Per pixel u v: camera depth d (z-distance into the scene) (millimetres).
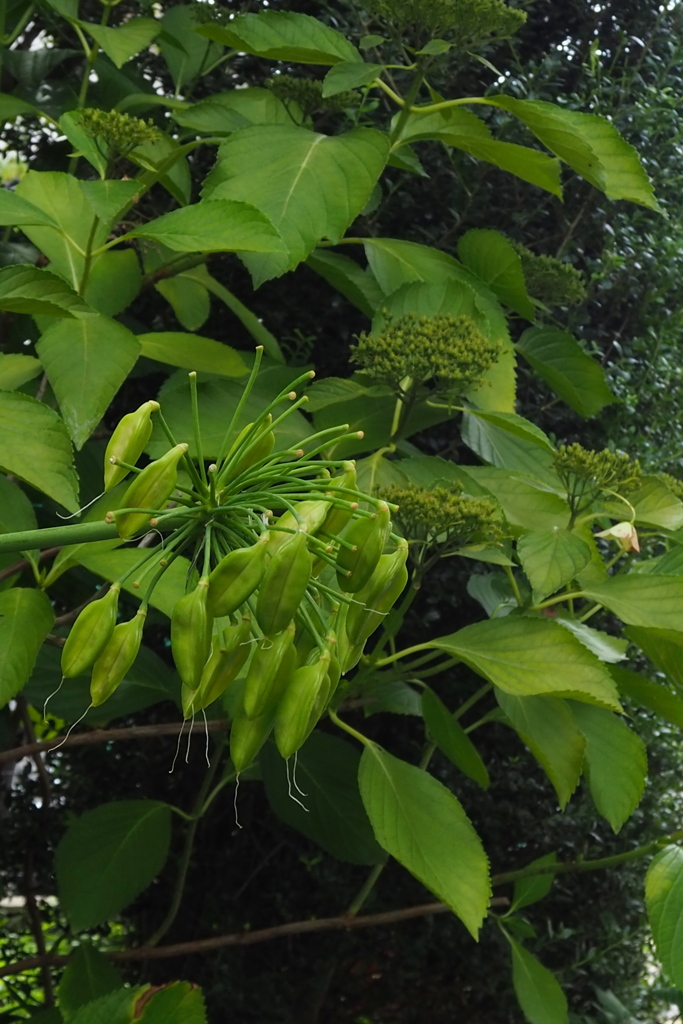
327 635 953
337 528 965
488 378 1442
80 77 2158
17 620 1133
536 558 1200
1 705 1111
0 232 1903
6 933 2027
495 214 2037
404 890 1929
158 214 1985
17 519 1193
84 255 1323
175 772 2014
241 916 1946
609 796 1347
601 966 2012
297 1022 1968
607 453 1232
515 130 1956
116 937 2090
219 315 2059
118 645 950
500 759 1982
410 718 1980
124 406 2059
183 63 1926
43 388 1480
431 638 1933
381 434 1456
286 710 943
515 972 1576
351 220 1260
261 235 1182
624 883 2021
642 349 2076
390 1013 2033
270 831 1979
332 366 2027
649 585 1218
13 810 2002
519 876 1605
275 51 1327
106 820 1595
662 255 2049
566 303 1939
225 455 965
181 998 1226
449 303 1373
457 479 1268
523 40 2090
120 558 1175
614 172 1420
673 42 2082
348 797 1647
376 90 1999
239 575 935
